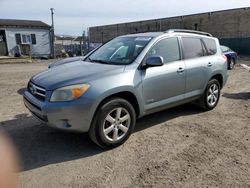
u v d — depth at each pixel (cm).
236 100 704
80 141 427
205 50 571
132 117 414
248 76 1195
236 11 3141
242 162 361
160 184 310
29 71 1414
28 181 317
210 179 320
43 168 346
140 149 400
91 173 335
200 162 361
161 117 547
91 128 376
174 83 480
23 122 514
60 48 3481
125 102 399
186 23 3753
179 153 387
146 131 471
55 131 467
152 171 338
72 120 355
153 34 498
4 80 1042
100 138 381
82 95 355
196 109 606
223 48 1452
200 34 575
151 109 450
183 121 525
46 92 365
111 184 311
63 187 306
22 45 2839
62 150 397
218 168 345
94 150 397
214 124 510
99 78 378
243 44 2977
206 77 559
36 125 497
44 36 3034
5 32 2755
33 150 396
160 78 449
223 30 3322
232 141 429
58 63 739
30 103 400
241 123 516
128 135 417
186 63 507
